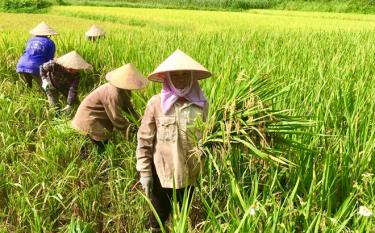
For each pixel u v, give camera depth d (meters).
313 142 3.45
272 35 11.86
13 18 24.47
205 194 3.57
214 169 3.62
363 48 8.38
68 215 3.84
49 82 5.86
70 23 22.33
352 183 3.21
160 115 3.13
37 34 6.81
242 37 10.34
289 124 3.18
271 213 2.79
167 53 7.06
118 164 4.48
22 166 4.32
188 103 3.11
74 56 5.64
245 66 5.81
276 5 46.25
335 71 5.80
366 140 3.72
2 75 7.40
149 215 3.71
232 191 2.94
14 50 8.01
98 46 7.98
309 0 46.62
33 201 3.70
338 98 4.42
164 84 3.10
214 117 3.10
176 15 29.52
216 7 44.91
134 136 4.52
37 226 3.34
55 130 4.77
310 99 4.40
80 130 4.59
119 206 3.74
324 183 3.07
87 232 3.48
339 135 3.64
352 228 2.81
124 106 4.47
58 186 3.75
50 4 36.28
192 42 8.63
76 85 5.79
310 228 2.53
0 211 3.86
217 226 2.63
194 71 3.10
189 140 3.13
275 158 2.98
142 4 42.97
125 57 7.15
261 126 3.09
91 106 4.54
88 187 3.98
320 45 9.31
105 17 26.59
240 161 3.66
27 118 5.32
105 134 4.63
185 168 3.18
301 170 3.42
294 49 8.13
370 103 4.18
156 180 3.39
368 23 25.34
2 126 5.12
